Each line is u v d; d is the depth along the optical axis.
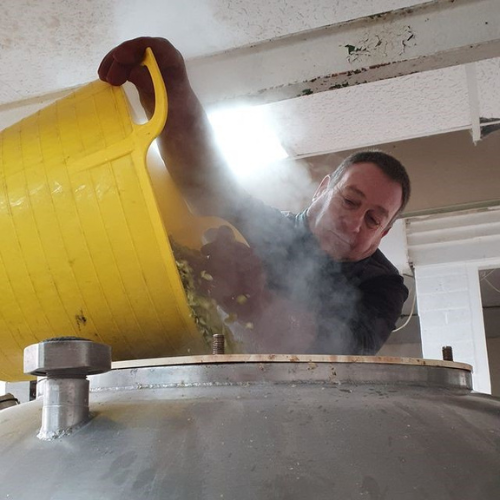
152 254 0.68
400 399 0.57
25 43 1.34
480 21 1.27
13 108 1.59
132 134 0.67
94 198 0.68
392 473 0.46
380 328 1.14
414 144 2.06
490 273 3.75
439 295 2.82
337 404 0.54
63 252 0.69
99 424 0.54
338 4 1.28
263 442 0.48
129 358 0.76
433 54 1.29
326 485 0.44
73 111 0.74
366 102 1.74
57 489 0.48
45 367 0.51
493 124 1.92
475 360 2.74
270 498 0.44
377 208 1.20
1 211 0.70
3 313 0.73
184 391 0.58
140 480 0.47
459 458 0.48
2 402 0.94
